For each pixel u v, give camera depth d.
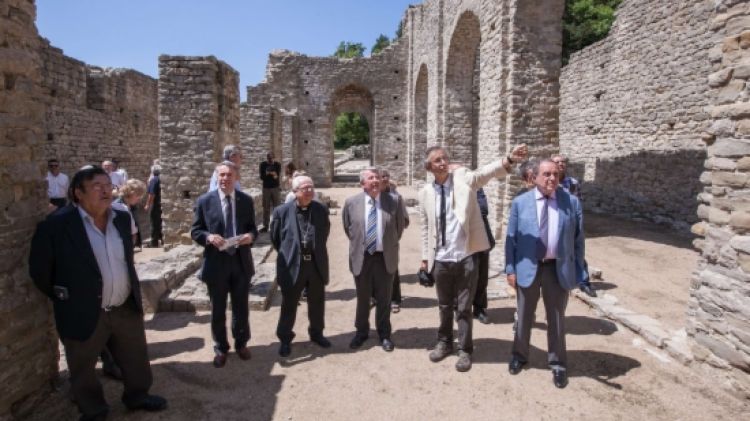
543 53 9.79
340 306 6.11
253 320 5.48
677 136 12.09
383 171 5.74
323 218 4.52
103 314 3.20
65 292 3.04
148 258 8.83
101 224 3.26
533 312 3.99
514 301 6.13
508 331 5.08
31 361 3.39
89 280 3.07
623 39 14.14
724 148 3.89
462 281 4.11
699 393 3.78
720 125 3.92
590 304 5.92
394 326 5.29
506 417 3.45
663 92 12.54
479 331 5.09
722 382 3.87
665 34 12.42
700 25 11.28
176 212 9.70
